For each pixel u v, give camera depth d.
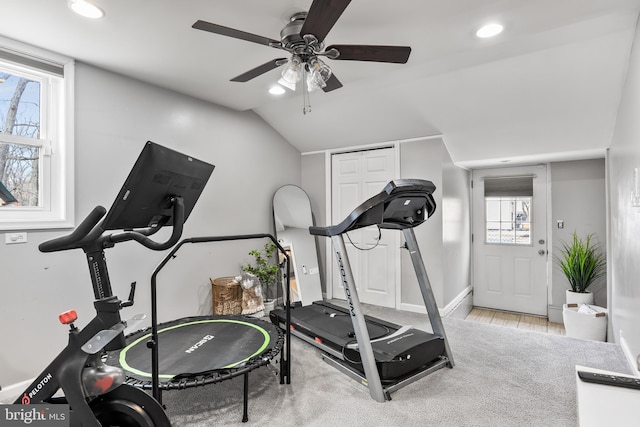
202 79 3.01
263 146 4.37
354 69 2.77
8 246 2.28
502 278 5.12
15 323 2.30
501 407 2.02
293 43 1.90
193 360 2.12
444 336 2.59
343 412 2.00
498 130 3.59
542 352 2.81
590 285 4.46
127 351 2.26
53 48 2.40
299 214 4.62
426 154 4.00
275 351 2.26
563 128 3.38
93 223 1.39
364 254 4.54
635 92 2.21
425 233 4.04
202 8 1.91
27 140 2.42
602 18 2.08
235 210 3.97
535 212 4.86
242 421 1.93
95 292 1.42
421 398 2.13
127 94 2.94
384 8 1.91
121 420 1.43
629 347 2.55
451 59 2.72
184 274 3.42
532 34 2.31
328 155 4.80
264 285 4.25
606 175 3.75
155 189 1.45
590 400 1.27
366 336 2.23
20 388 2.31
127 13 1.97
